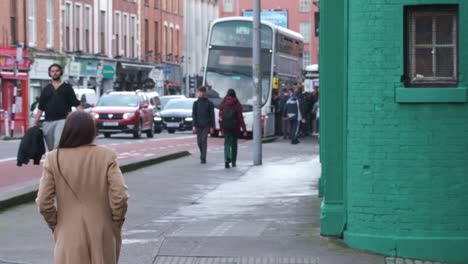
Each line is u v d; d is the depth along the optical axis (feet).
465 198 41.32
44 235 48.29
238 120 92.99
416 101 41.14
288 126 160.25
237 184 75.92
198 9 347.77
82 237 28.32
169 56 312.91
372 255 42.06
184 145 137.49
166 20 309.63
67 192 28.55
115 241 29.01
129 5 272.51
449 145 41.16
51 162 28.71
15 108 189.26
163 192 69.67
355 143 42.73
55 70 63.62
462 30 41.27
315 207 59.21
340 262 40.63
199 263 40.98
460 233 41.45
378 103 41.81
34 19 208.44
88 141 29.07
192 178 81.20
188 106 205.67
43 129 63.72
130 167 86.12
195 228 50.44
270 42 161.58
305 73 233.35
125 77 268.82
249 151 122.83
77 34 234.99
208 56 162.71
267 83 161.68
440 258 41.37
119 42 264.52
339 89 45.06
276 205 60.80
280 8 386.52
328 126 45.27
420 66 41.83
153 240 46.52
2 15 193.06
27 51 202.69
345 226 44.80
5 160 100.94
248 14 289.12
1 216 54.85
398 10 41.37
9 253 43.19
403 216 41.78
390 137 41.70
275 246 44.27
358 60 42.19
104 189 28.66
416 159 41.45
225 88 161.27
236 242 45.47
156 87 295.48
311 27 383.86
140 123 163.63
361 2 41.91
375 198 42.24
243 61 161.27
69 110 63.41
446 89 40.93
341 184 45.34
